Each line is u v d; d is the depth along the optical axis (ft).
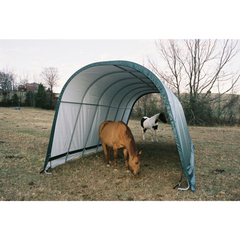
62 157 17.58
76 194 11.75
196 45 65.82
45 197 11.26
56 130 15.90
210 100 63.36
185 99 66.95
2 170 14.99
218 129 51.19
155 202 10.98
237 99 63.21
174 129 11.52
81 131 19.26
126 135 13.97
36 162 17.51
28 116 60.44
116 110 25.43
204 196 11.85
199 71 67.00
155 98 72.64
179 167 17.81
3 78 119.65
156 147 26.84
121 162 19.16
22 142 24.93
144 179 14.42
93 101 19.48
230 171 16.93
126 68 14.10
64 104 16.15
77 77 15.48
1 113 62.54
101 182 13.66
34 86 133.90
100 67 14.24
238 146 28.43
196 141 32.27
